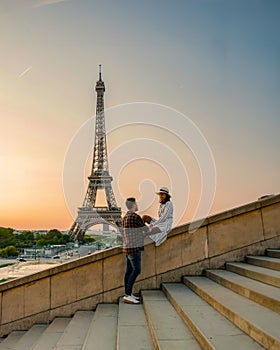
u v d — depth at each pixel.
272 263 5.99
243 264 6.95
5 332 6.97
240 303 4.48
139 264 6.35
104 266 7.15
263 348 3.25
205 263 7.30
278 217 7.63
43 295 7.09
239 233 7.48
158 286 7.12
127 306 6.09
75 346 4.75
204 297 5.33
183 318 4.65
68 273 7.14
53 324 6.47
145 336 4.41
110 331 5.06
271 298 4.13
